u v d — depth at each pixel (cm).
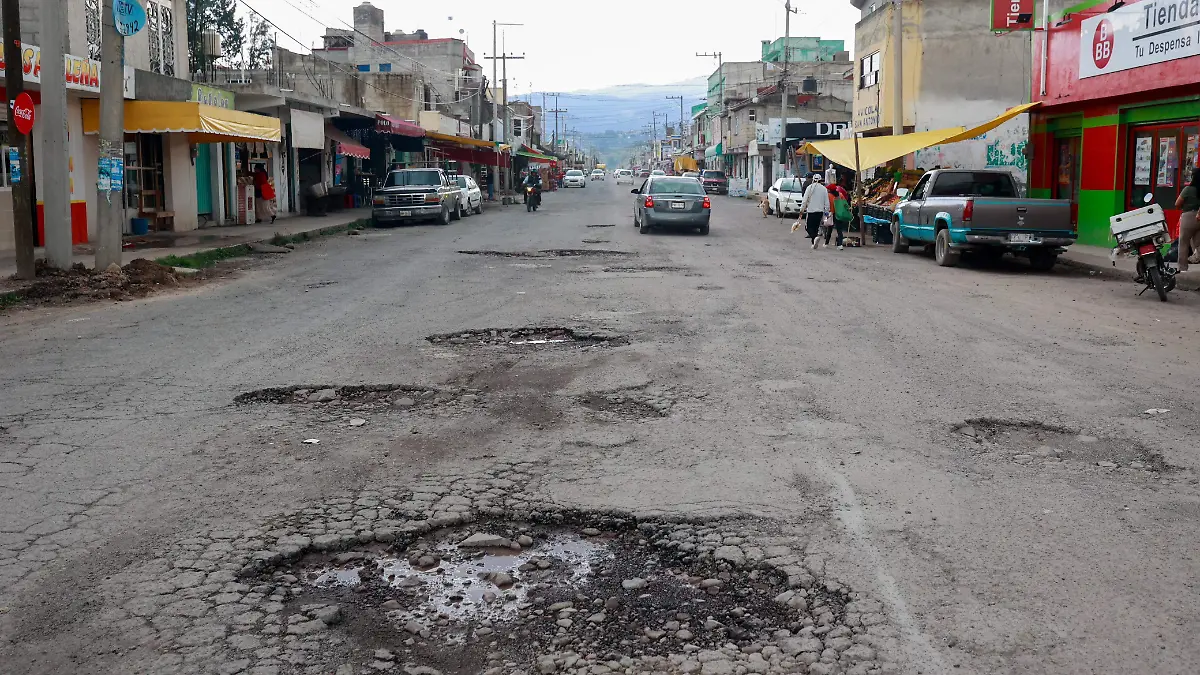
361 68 6169
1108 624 373
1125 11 1877
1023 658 348
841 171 3266
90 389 754
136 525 475
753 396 731
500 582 420
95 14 1981
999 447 605
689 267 1672
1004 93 2920
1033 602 391
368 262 1780
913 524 475
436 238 2402
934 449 600
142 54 2202
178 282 1446
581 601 403
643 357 875
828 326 1048
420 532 473
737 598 403
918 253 2031
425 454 592
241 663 347
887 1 3080
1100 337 991
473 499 514
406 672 343
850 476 548
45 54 1373
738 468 562
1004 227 1650
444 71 6600
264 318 1111
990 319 1108
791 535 463
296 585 418
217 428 646
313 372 816
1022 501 507
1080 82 2058
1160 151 1884
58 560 433
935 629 370
